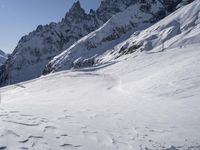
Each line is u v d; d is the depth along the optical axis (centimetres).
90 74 6881
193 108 1518
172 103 1800
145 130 1118
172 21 15688
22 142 862
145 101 2106
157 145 929
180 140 985
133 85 3425
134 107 1797
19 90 6481
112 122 1253
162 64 4525
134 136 1027
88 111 1559
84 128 1088
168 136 1033
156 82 2866
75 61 19612
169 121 1277
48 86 5984
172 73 2978
